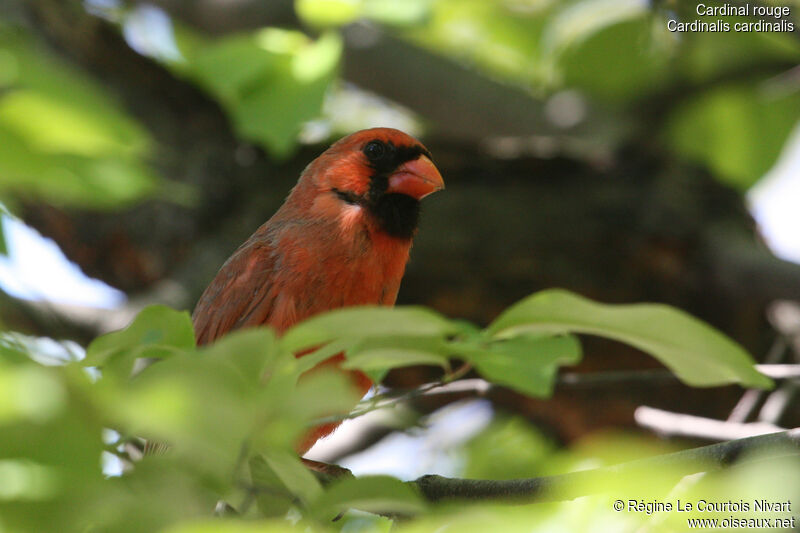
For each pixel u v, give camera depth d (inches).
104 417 133.3
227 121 446.0
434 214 430.3
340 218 294.8
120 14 437.1
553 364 201.5
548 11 478.3
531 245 427.2
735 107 468.8
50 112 241.9
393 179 304.2
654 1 442.3
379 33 458.9
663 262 430.3
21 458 131.0
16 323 339.3
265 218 439.5
